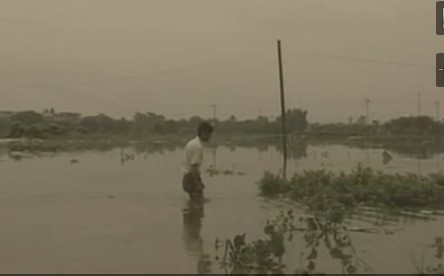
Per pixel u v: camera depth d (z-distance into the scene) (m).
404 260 8.61
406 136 81.56
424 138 74.50
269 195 16.33
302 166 29.83
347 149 56.72
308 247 9.43
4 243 9.70
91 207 14.29
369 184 15.19
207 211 13.30
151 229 10.98
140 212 13.27
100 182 21.33
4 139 77.81
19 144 61.38
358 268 8.10
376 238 10.22
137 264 8.17
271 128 101.94
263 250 8.41
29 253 8.91
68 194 17.27
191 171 15.09
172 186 19.61
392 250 9.25
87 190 18.38
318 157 40.16
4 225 11.61
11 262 8.31
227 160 36.06
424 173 23.67
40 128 83.62
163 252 8.93
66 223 11.81
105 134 95.50
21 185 20.30
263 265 8.11
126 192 17.72
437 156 42.53
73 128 97.62
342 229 11.03
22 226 11.49
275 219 12.02
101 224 11.64
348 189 14.82
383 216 12.55
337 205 12.58
